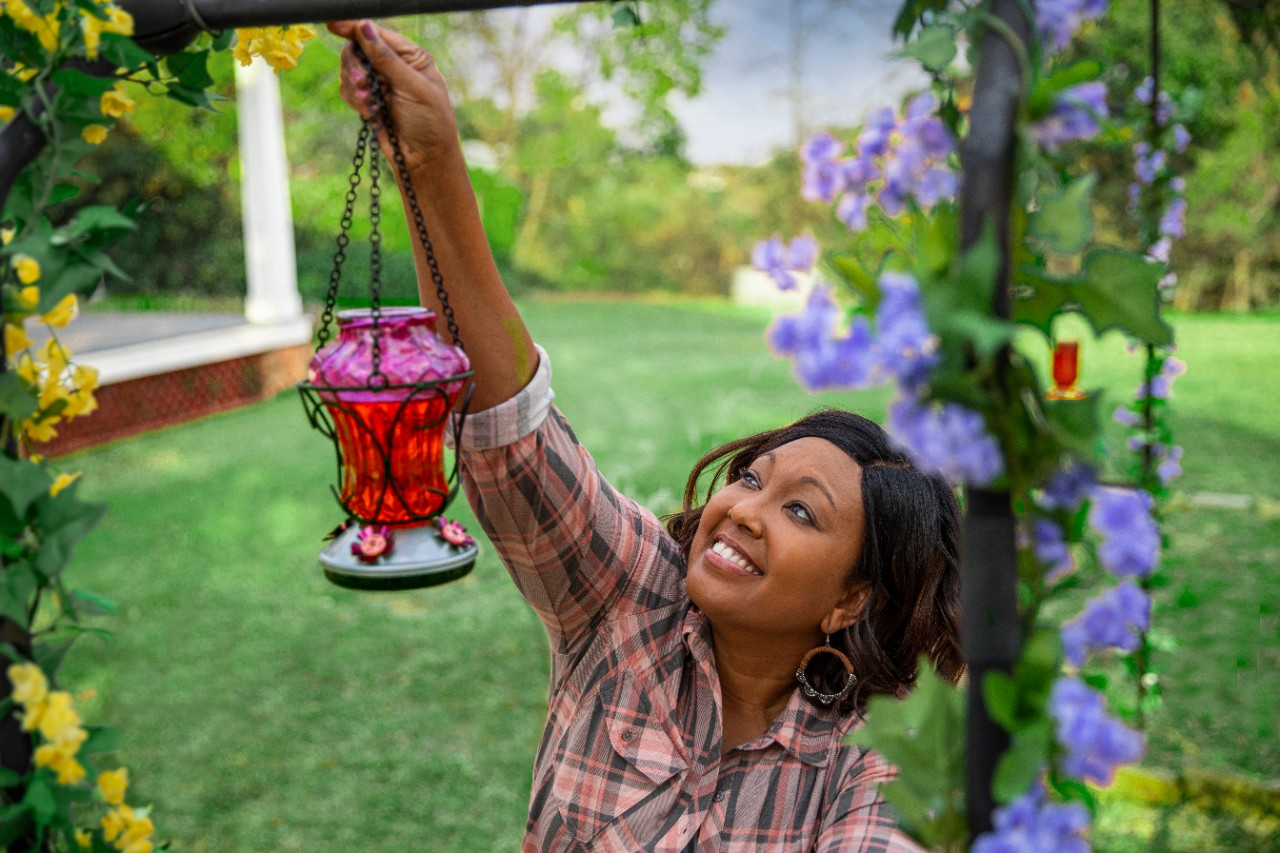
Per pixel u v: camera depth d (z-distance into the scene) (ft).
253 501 25.38
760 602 4.75
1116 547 2.77
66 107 3.69
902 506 4.85
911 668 5.11
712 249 77.00
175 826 12.20
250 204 37.91
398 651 17.02
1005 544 2.90
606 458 28.86
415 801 12.81
